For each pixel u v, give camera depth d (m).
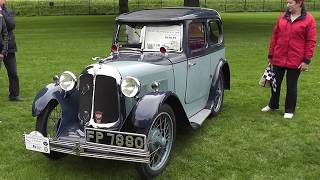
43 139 4.47
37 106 4.80
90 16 36.66
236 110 7.26
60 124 4.74
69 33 21.61
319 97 8.06
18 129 6.29
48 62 12.45
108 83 4.50
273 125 6.41
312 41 6.29
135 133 4.23
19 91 8.34
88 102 4.63
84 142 4.38
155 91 4.65
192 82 5.83
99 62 4.92
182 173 4.71
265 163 4.98
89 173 4.75
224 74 7.18
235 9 44.28
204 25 6.21
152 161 4.52
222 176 4.64
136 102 4.62
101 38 19.05
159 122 4.60
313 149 5.45
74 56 13.63
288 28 6.38
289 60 6.48
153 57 5.29
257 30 22.72
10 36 7.55
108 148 4.22
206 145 5.59
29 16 37.56
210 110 6.32
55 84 5.07
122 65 4.74
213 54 6.55
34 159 5.15
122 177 4.65
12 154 5.30
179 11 5.97
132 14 5.95
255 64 12.02
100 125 4.56
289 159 5.11
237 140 5.76
